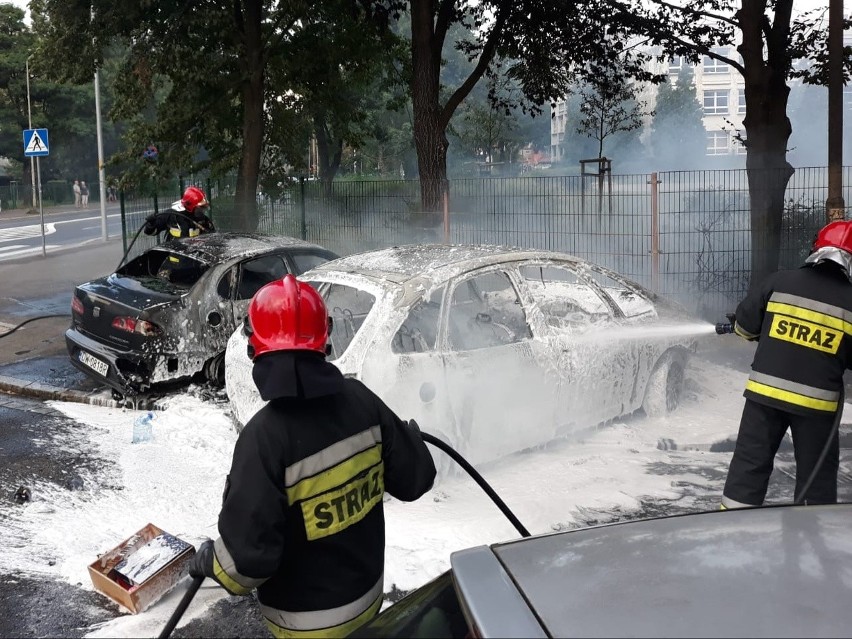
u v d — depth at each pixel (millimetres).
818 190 11219
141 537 4219
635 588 1664
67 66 15883
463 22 14562
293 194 14898
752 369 4172
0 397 7867
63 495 5250
